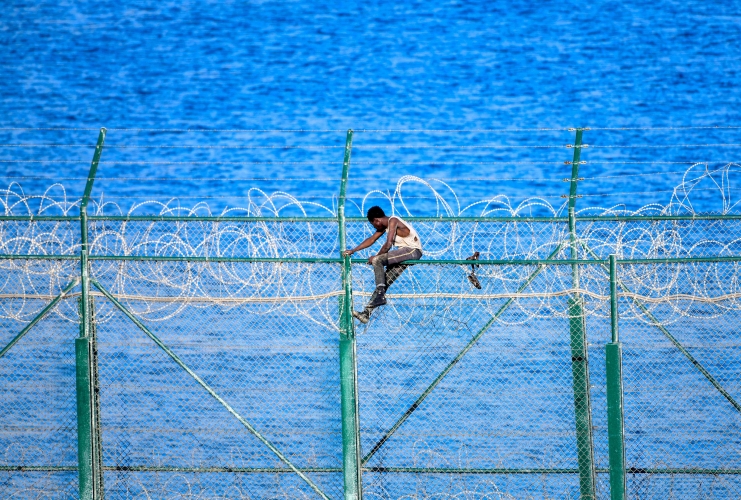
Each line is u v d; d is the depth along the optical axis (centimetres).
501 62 14862
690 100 14012
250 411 4916
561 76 14488
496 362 5209
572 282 3809
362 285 3706
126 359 5588
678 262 3509
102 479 3647
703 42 14675
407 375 5234
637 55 14675
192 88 14788
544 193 11619
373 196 11631
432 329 5275
